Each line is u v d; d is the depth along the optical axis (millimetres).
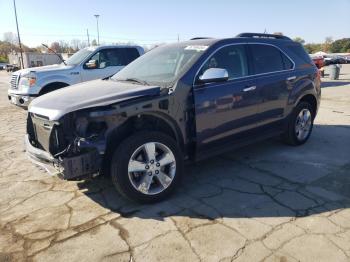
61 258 2811
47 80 8695
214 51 4250
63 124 3359
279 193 3904
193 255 2795
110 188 4117
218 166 4809
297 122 5582
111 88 3924
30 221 3404
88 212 3551
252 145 5762
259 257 2748
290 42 5488
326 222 3248
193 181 4301
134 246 2941
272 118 5004
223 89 4195
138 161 3537
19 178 4543
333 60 43531
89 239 3062
